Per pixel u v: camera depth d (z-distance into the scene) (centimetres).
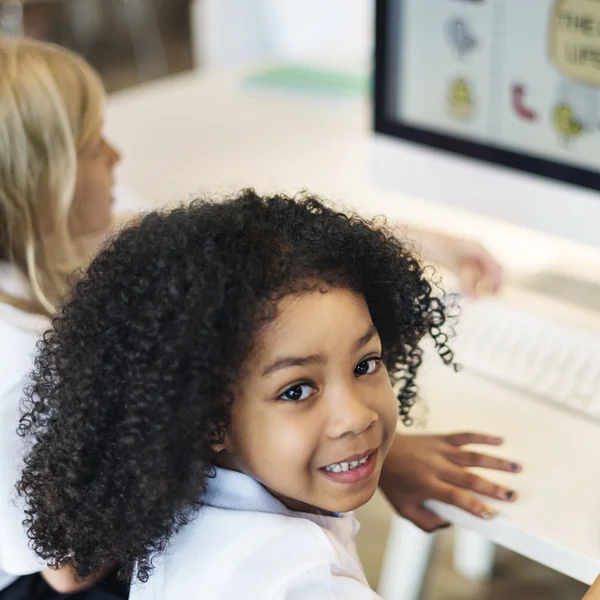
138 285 64
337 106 184
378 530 163
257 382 63
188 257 63
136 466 64
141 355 62
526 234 131
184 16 453
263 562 64
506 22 107
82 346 66
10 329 84
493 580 156
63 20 418
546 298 113
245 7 228
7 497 82
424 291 77
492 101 112
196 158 160
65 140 94
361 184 148
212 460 68
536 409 95
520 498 82
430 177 122
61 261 97
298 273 63
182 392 62
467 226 134
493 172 115
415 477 85
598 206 107
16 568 84
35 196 94
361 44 218
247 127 174
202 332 61
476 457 86
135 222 74
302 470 65
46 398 71
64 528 72
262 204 69
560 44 103
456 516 83
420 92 119
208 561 67
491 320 106
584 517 80
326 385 64
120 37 435
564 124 107
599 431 91
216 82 199
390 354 78
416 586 112
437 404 96
